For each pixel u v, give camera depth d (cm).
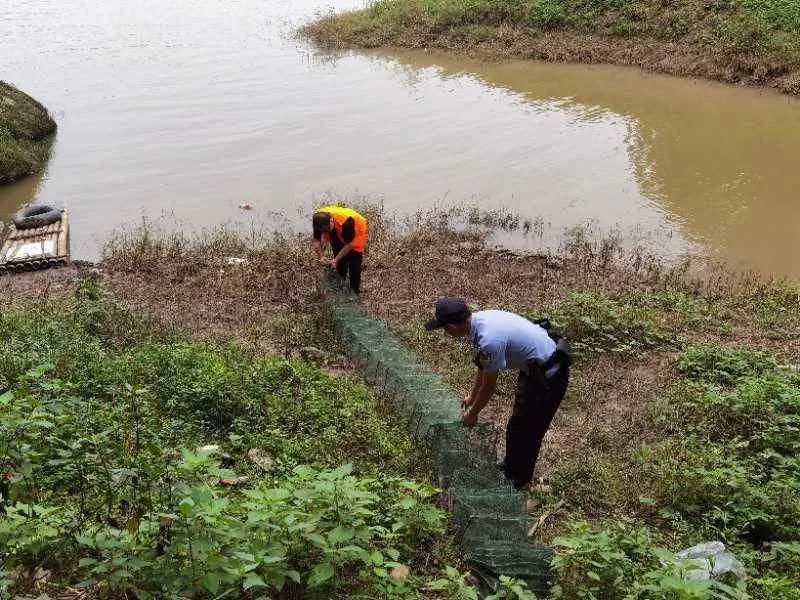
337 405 661
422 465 573
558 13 2655
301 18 3003
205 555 338
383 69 2339
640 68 2362
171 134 1711
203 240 1193
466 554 455
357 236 916
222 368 685
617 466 603
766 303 1005
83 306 837
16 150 1514
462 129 1762
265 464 557
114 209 1335
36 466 412
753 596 446
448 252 1171
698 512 550
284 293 988
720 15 2423
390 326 895
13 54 2422
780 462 620
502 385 741
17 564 364
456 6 2811
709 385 739
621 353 838
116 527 399
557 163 1565
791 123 1809
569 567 427
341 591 390
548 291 1025
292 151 1609
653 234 1256
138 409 591
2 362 653
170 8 3175
